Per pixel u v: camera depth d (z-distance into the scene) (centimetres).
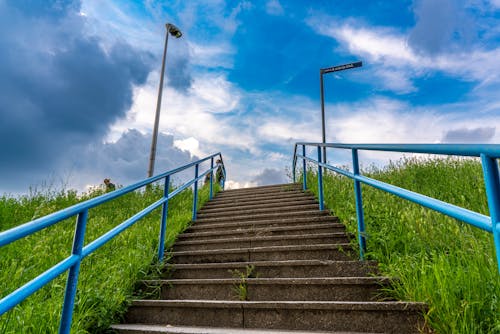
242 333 202
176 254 363
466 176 472
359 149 291
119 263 296
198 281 276
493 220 110
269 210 532
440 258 218
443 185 478
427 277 207
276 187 777
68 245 372
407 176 581
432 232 275
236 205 632
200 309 235
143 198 729
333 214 445
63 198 673
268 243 377
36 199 629
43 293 232
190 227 482
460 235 242
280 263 294
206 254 355
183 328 216
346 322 209
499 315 162
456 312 171
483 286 179
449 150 139
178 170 405
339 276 277
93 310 213
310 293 250
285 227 410
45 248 332
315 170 800
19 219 508
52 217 154
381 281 238
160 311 241
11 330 175
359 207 301
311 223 429
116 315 238
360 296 241
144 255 322
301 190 671
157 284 281
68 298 174
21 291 133
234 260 347
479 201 378
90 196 735
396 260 256
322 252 326
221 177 1088
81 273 269
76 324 190
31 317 187
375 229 326
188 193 785
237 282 266
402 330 198
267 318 222
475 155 123
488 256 207
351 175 310
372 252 282
